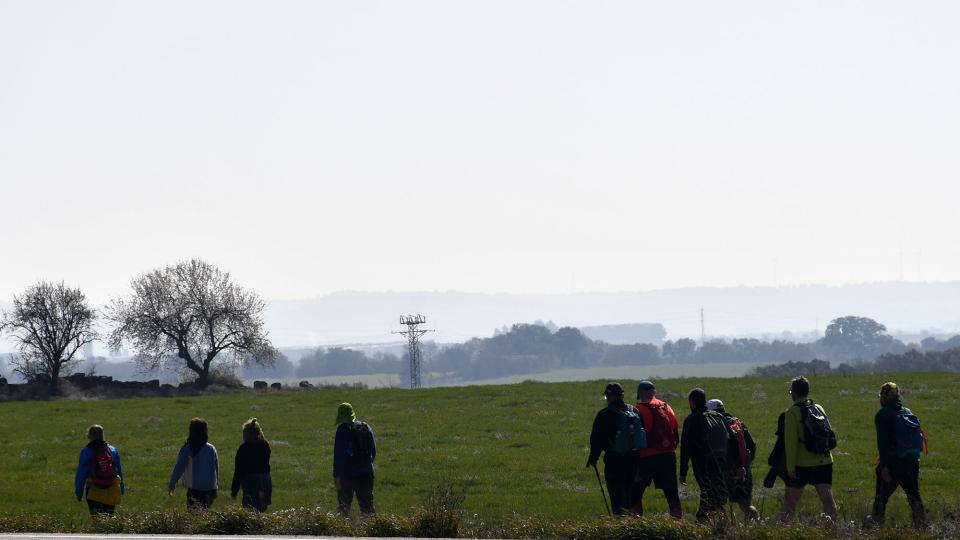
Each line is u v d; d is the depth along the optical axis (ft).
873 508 208.95
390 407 568.41
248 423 234.79
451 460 363.15
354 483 229.25
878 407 462.60
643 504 265.75
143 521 199.82
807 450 203.31
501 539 186.09
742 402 503.61
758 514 210.59
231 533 192.54
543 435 425.28
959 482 288.10
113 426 496.23
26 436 461.78
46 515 239.50
